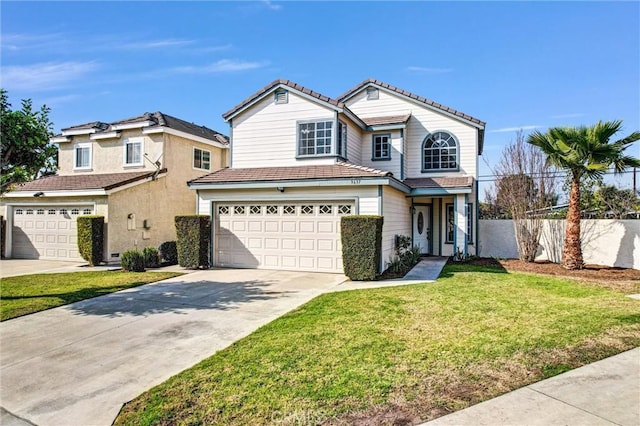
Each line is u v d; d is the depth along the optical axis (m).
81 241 13.59
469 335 5.48
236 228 12.55
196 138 18.69
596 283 9.62
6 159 8.20
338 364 4.52
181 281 10.16
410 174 15.99
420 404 3.59
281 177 11.77
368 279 10.04
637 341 5.16
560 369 4.32
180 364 4.73
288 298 8.09
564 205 16.50
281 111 13.45
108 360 4.88
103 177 16.50
